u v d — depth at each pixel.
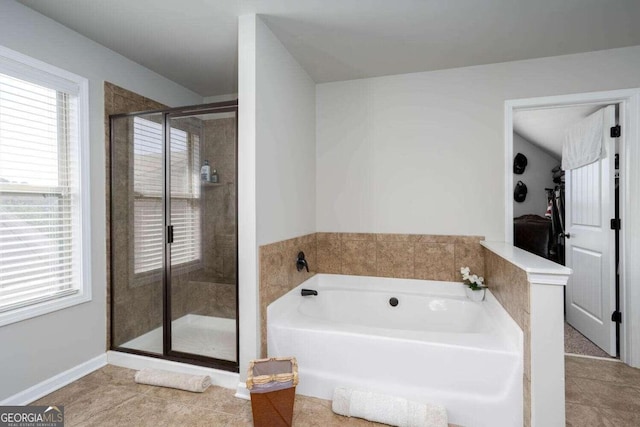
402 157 2.78
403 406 1.69
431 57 2.47
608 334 2.54
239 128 1.96
